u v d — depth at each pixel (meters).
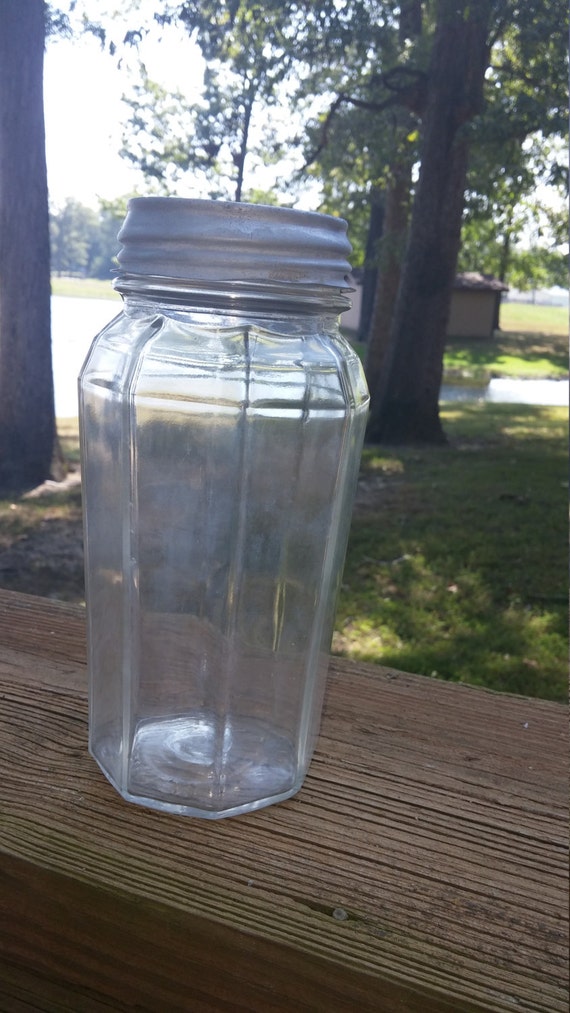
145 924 0.45
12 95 4.01
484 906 0.46
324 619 0.62
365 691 0.73
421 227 5.26
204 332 0.59
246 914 0.44
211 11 4.00
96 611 0.64
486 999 0.40
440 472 4.85
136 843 0.50
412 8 4.38
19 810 0.53
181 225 0.52
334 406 0.59
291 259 0.52
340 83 4.70
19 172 4.08
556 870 0.50
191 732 0.60
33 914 0.48
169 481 0.59
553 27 3.88
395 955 0.42
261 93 4.39
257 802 0.54
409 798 0.57
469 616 3.01
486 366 12.09
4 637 0.78
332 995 0.43
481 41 4.62
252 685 0.61
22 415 4.25
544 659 2.71
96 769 0.58
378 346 6.20
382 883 0.48
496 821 0.54
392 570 3.43
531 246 9.99
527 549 3.62
